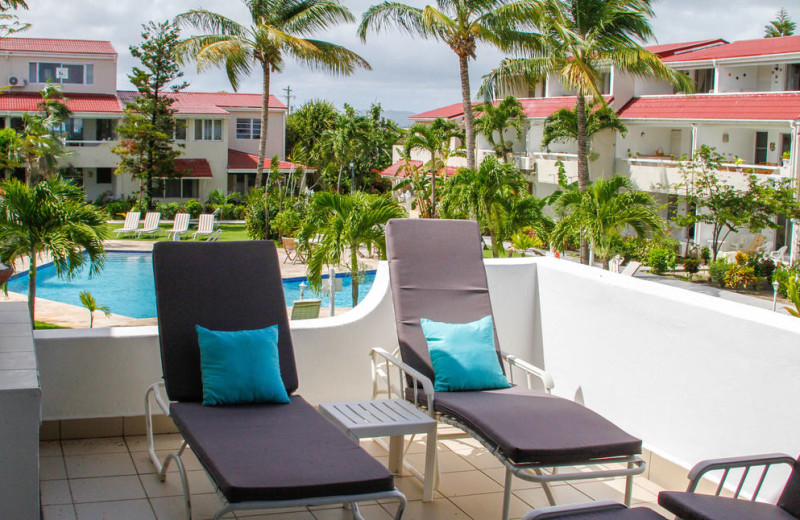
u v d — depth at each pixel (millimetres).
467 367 4672
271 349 4402
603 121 27531
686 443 4391
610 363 5031
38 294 18531
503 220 21109
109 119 35688
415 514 3994
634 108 28438
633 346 4809
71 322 14312
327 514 3959
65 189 11625
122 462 4484
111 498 3996
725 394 4113
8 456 2879
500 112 31609
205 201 37344
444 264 5215
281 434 3717
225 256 4664
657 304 4586
